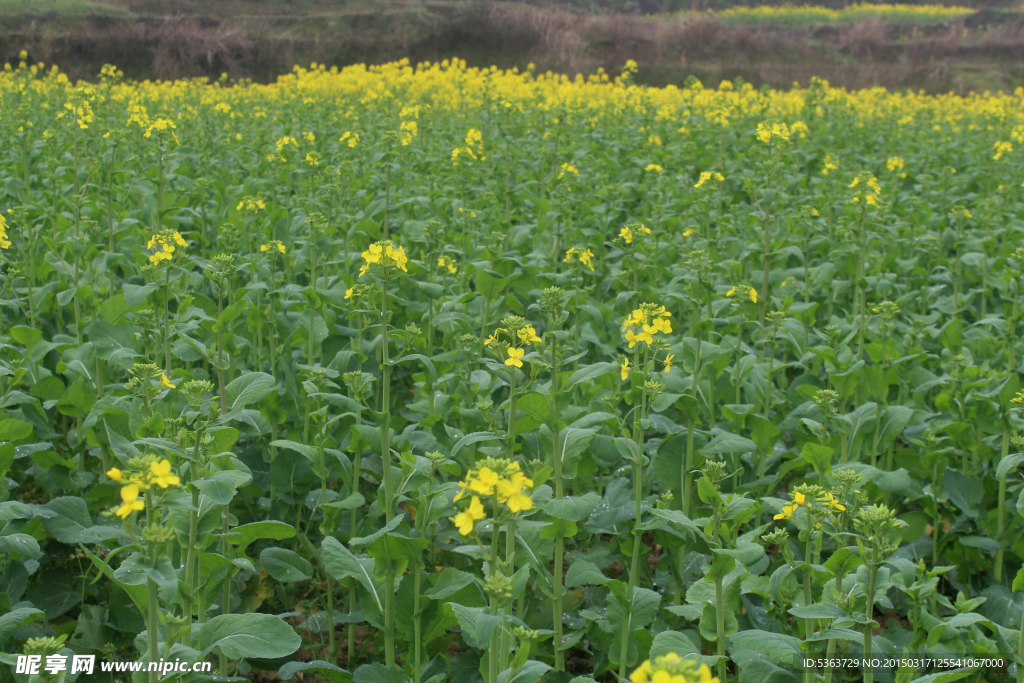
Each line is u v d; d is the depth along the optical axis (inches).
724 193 438.0
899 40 1909.4
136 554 108.6
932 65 1627.7
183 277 249.6
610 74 1537.9
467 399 206.5
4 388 197.0
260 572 188.5
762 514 202.1
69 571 172.2
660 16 2149.4
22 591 156.7
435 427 188.5
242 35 1477.6
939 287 323.0
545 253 323.0
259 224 326.3
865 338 269.3
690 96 701.9
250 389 167.5
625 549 170.6
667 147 513.7
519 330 153.3
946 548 194.2
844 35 1893.5
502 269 276.7
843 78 1551.4
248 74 1450.5
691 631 168.1
